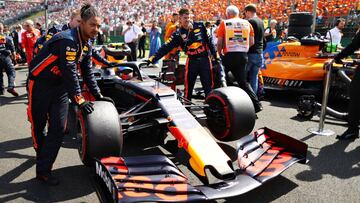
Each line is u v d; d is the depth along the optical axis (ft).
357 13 48.65
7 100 23.57
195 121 11.03
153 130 13.21
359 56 21.42
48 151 10.75
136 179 8.40
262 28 19.83
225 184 8.78
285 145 10.64
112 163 8.87
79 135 11.15
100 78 15.07
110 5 117.50
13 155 13.35
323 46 21.91
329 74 15.37
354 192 10.34
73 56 9.77
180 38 16.01
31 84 10.51
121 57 17.13
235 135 12.34
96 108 10.39
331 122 16.25
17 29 46.16
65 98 10.84
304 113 18.33
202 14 78.95
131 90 13.82
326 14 51.29
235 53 18.12
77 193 10.28
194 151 9.68
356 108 14.57
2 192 10.34
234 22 17.99
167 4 96.68
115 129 10.28
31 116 10.82
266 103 22.25
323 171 11.76
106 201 8.34
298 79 21.36
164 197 7.84
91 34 9.88
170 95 12.39
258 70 20.25
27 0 89.66
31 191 10.39
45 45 10.18
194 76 16.72
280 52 23.24
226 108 12.32
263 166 9.65
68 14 131.54
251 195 10.07
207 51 16.35
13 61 25.39
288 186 10.64
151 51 45.73
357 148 13.99
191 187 8.37
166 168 9.07
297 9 58.75
